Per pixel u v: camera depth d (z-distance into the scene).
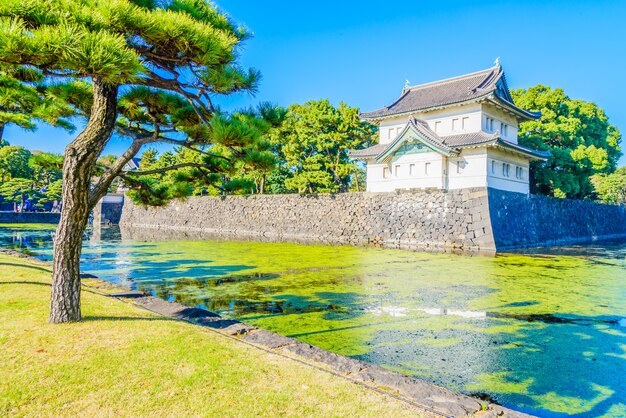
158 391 3.49
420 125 26.80
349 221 29.22
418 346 6.46
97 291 8.11
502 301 9.60
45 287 7.25
